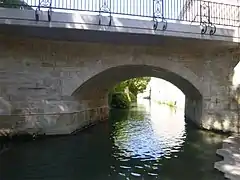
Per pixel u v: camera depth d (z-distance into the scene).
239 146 9.08
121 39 9.55
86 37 9.32
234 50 10.73
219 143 9.89
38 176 6.71
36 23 8.06
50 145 9.41
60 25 8.22
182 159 8.09
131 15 8.83
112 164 7.65
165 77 14.29
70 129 10.66
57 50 10.06
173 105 27.62
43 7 8.11
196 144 9.90
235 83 10.79
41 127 9.99
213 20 11.29
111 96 24.53
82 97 12.27
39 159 7.98
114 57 10.38
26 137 9.77
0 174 6.79
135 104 32.25
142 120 17.00
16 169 7.15
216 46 10.54
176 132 12.52
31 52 9.84
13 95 9.65
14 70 9.67
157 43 10.09
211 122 11.83
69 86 10.21
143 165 7.58
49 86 10.03
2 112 9.49
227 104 11.11
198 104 13.26
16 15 7.95
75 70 10.21
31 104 9.84
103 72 10.74
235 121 10.86
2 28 8.29
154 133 12.37
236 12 10.75
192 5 12.04
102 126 14.28
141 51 10.55
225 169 6.95
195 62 11.20
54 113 10.11
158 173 6.93
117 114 20.53
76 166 7.47
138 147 9.62
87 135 11.51
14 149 8.85
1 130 9.48
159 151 9.03
